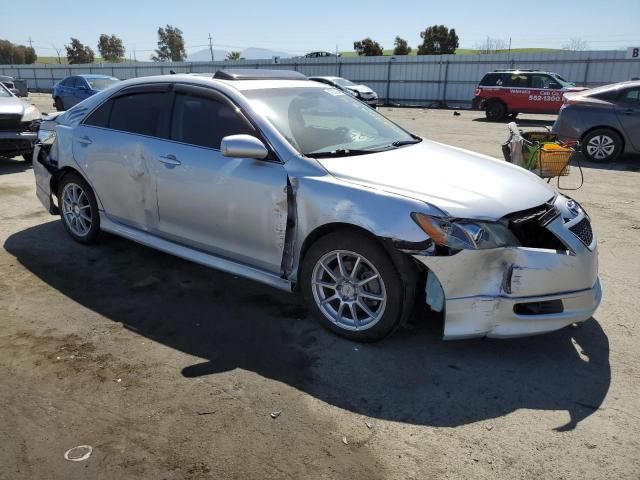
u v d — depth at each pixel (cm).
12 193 706
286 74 451
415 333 349
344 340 339
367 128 418
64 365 309
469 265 293
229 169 362
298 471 231
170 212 406
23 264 457
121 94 450
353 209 311
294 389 289
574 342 342
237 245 371
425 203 300
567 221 327
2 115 835
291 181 335
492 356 324
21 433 253
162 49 8212
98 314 371
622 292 419
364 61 3136
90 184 468
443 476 229
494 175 352
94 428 257
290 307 385
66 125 492
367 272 328
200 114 392
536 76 1888
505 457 241
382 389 290
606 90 1000
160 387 289
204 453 241
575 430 259
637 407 277
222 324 360
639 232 571
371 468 233
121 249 495
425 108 2841
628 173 912
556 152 670
